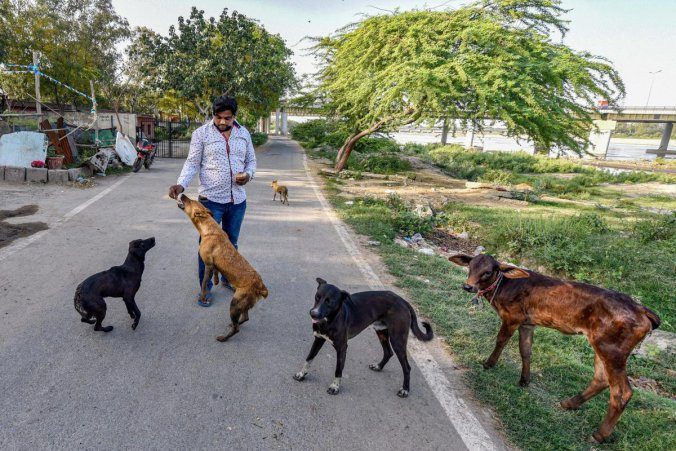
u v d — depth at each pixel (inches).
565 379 155.5
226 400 129.3
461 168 1087.0
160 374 139.0
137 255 163.6
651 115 2482.8
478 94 521.3
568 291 136.3
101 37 1448.1
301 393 136.3
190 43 981.2
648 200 769.6
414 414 130.5
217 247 166.9
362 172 799.7
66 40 1346.0
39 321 164.6
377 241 324.8
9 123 634.8
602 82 552.4
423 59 546.9
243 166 193.0
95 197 396.8
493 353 155.3
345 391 139.9
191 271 230.7
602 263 334.0
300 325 182.1
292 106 813.2
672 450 119.2
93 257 236.5
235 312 157.9
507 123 530.0
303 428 120.4
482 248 390.3
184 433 114.0
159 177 552.4
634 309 124.0
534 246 375.2
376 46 619.8
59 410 118.3
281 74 1091.3
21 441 106.1
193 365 145.9
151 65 1002.1
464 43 551.5
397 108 644.1
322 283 129.5
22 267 215.6
